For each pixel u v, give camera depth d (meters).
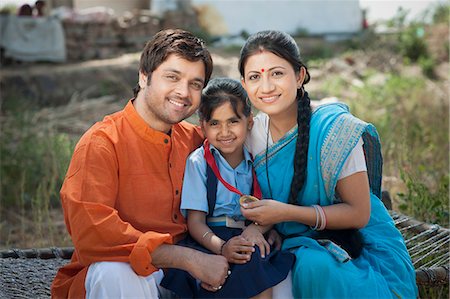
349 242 2.84
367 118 7.62
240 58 2.83
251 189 2.93
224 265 2.60
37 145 6.46
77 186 2.62
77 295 2.66
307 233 2.87
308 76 2.89
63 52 11.26
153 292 2.69
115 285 2.54
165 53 2.65
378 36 13.77
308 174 2.81
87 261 2.61
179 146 2.92
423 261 3.50
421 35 13.10
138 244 2.54
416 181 4.75
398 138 6.35
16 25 10.92
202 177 2.88
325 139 2.77
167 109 2.69
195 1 13.44
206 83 2.83
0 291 3.18
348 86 10.80
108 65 10.63
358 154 2.78
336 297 2.59
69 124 7.83
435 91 9.70
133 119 2.78
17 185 5.89
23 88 9.74
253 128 2.95
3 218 5.62
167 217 2.83
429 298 3.78
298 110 2.83
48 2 13.02
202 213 2.86
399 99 8.88
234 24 13.47
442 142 6.72
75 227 2.59
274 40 2.74
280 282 2.68
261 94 2.75
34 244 4.94
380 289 2.62
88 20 11.89
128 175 2.75
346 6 14.01
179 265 2.59
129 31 12.26
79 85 10.09
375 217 2.97
